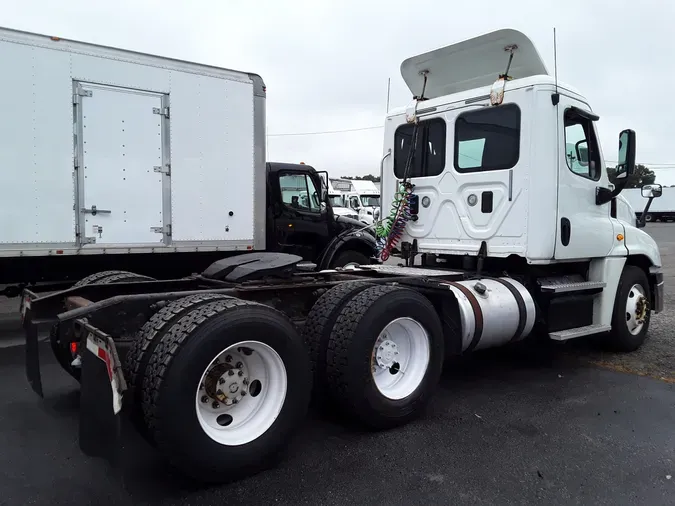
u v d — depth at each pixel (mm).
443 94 6168
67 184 6535
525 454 3416
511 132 5043
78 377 3965
